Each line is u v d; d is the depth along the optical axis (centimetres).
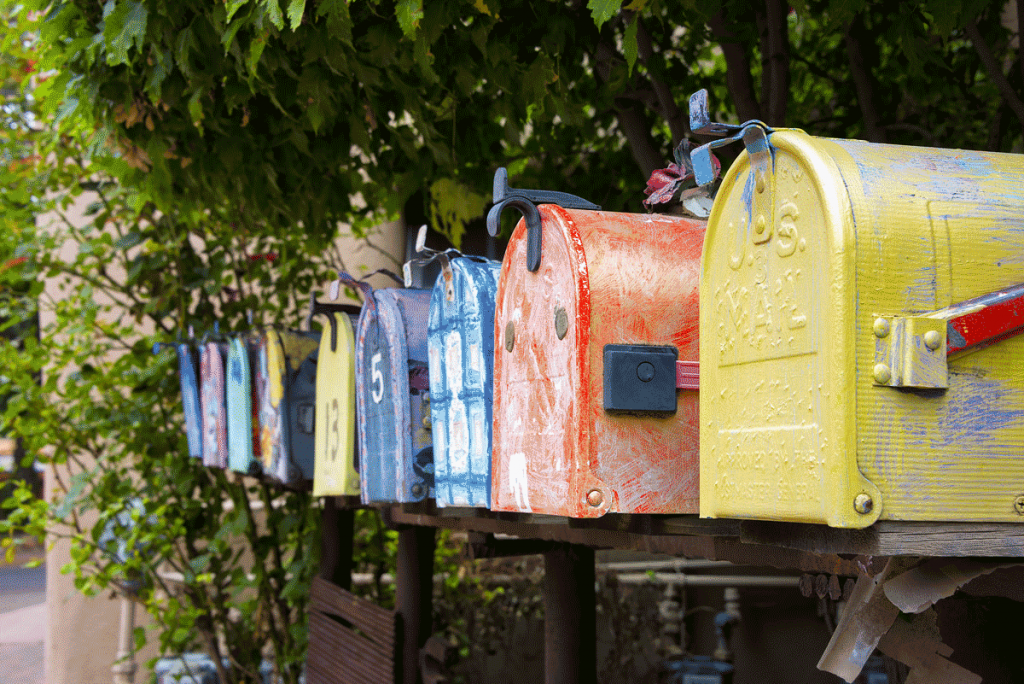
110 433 494
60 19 299
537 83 278
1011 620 166
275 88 314
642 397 153
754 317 128
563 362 160
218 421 401
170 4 274
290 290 529
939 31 238
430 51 274
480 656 508
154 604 471
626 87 334
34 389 473
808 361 117
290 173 370
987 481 116
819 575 164
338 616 395
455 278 217
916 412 113
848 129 379
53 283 575
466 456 210
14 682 641
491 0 256
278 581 496
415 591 351
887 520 113
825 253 115
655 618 507
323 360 309
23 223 474
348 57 285
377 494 260
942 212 117
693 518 161
